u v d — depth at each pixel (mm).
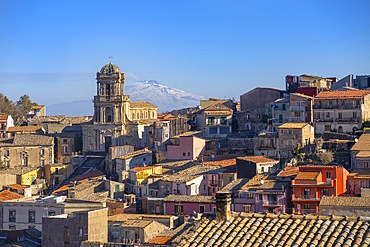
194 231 49750
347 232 46500
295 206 153625
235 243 47375
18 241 149250
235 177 186750
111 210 177250
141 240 134750
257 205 159375
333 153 187375
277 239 46938
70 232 135250
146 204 176875
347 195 151125
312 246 45500
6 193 194000
